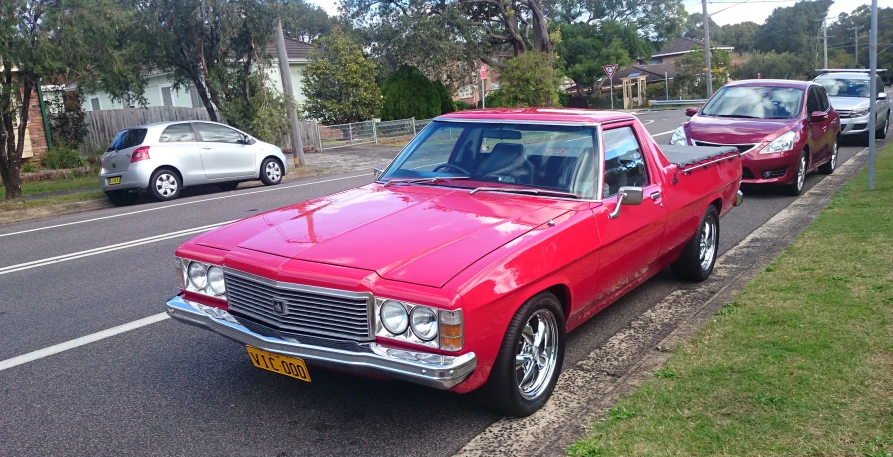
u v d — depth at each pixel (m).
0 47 12.12
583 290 4.29
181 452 3.62
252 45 18.36
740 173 7.23
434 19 30.81
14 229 11.30
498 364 3.60
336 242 3.81
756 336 4.59
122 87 15.72
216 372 4.68
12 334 5.59
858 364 4.04
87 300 6.50
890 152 14.94
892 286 5.39
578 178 4.59
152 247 8.84
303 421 3.92
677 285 6.39
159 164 13.83
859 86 17.58
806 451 3.19
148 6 17.00
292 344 3.54
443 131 5.28
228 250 4.04
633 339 5.08
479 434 3.71
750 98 11.56
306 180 16.55
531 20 35.91
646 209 4.96
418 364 3.25
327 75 27.98
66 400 4.29
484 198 4.50
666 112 39.88
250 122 18.23
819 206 9.61
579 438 3.46
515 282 3.52
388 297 3.34
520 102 28.55
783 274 5.99
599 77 53.41
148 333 5.51
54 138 20.44
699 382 3.96
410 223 4.02
